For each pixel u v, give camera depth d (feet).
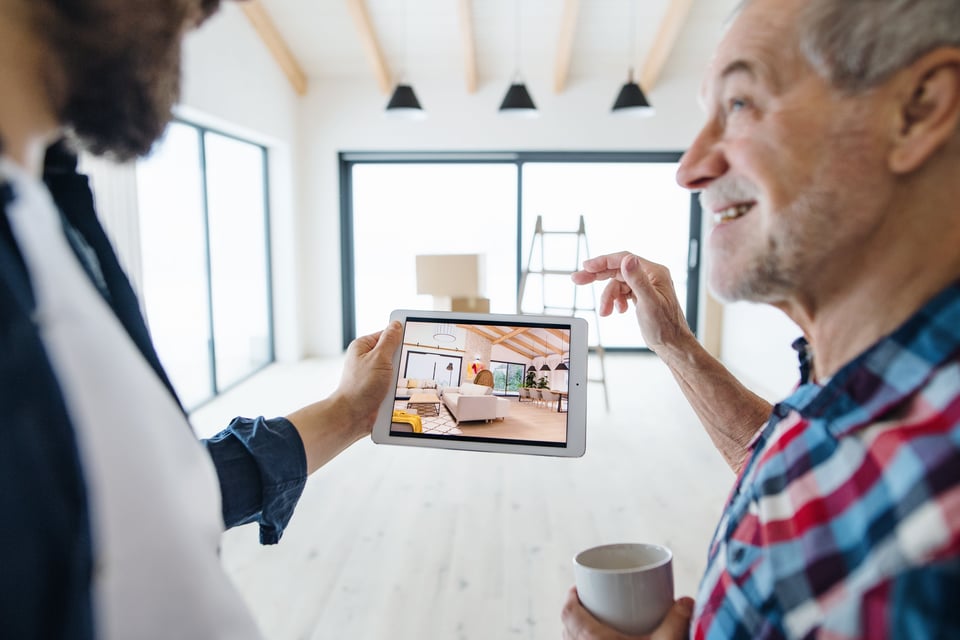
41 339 1.11
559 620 6.79
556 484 10.50
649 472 11.05
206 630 1.36
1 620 1.03
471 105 20.88
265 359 20.70
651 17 18.03
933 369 1.35
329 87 20.90
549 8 17.74
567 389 3.41
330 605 7.07
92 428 1.22
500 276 22.45
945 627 1.09
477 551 8.28
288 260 20.68
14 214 1.15
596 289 22.07
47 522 1.08
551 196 21.88
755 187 1.64
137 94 1.41
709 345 21.38
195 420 14.12
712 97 1.77
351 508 9.57
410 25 18.38
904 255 1.49
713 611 1.78
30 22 1.26
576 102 20.75
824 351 1.73
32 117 1.32
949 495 1.17
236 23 15.92
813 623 1.41
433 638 6.49
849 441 1.48
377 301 22.70
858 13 1.41
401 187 22.15
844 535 1.41
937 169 1.43
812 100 1.51
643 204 21.84
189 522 1.38
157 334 13.97
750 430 2.92
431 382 3.39
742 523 1.81
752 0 1.66
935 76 1.36
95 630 1.14
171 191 14.48
